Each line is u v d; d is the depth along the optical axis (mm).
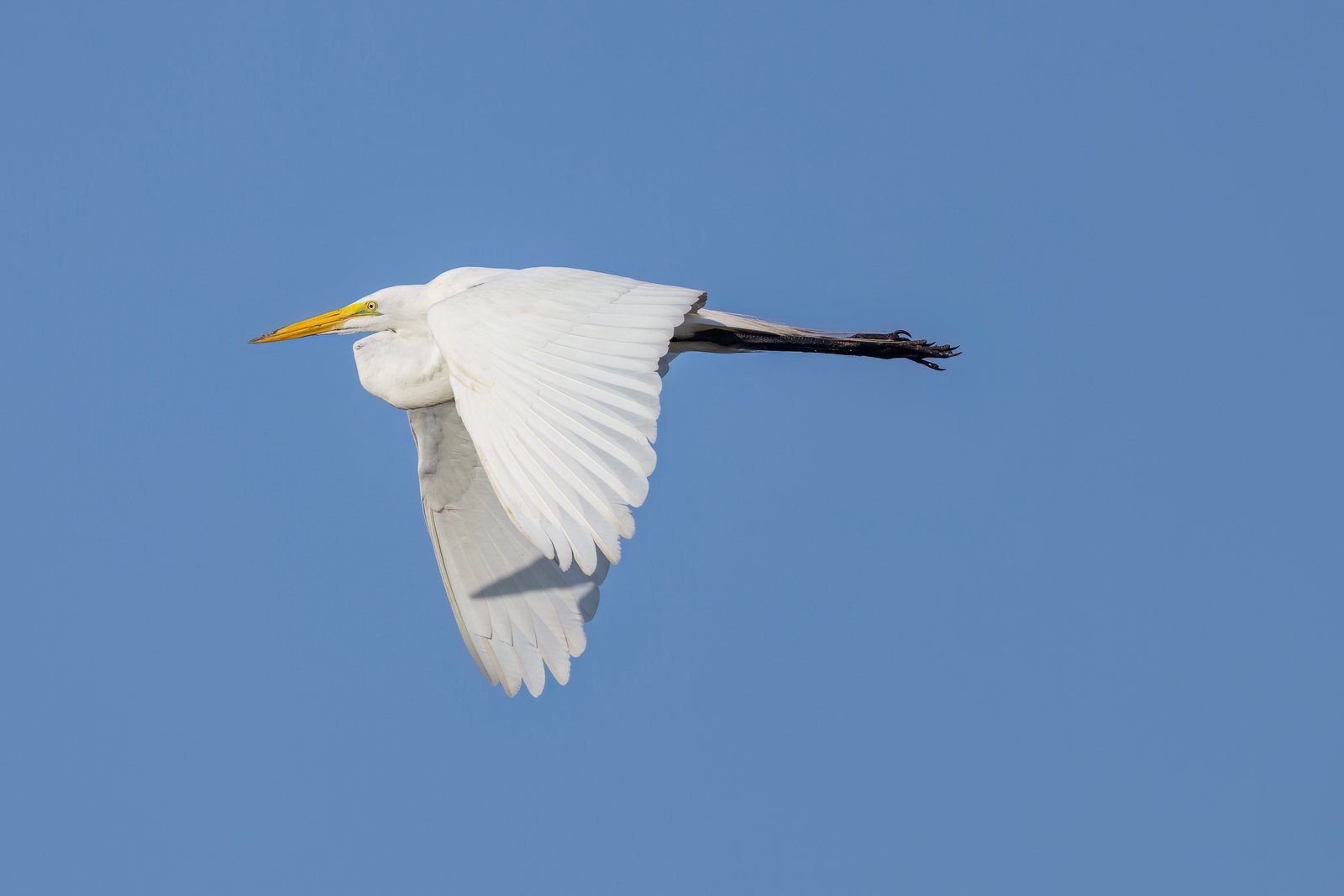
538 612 14273
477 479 14391
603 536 9812
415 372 14438
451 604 14562
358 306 14773
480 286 11414
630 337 10562
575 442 10172
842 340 14164
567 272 11430
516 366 10617
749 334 14133
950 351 14211
